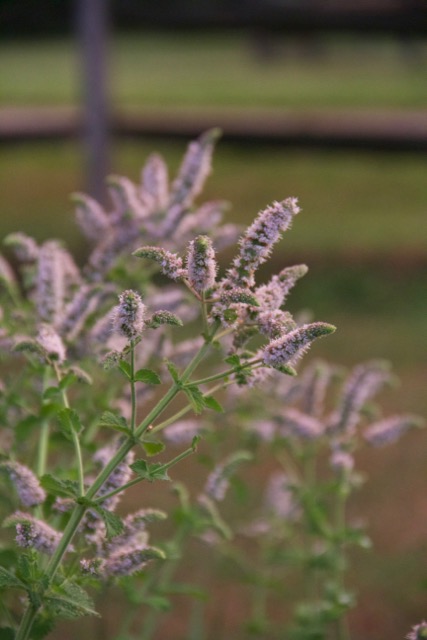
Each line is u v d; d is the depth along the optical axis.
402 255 15.55
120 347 4.43
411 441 9.14
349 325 12.68
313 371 5.46
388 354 11.54
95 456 3.85
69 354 4.39
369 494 8.10
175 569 6.84
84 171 15.19
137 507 7.47
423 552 7.21
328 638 5.67
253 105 24.78
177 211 5.15
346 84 28.78
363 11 14.55
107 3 14.80
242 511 7.50
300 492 5.20
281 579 6.89
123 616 6.20
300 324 5.45
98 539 3.59
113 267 5.09
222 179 20.59
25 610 3.56
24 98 25.72
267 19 14.95
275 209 3.38
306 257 15.41
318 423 5.23
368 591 6.79
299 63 32.22
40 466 4.16
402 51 30.59
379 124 14.93
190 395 3.29
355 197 19.36
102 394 4.60
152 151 20.86
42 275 4.43
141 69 33.28
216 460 5.41
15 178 20.69
